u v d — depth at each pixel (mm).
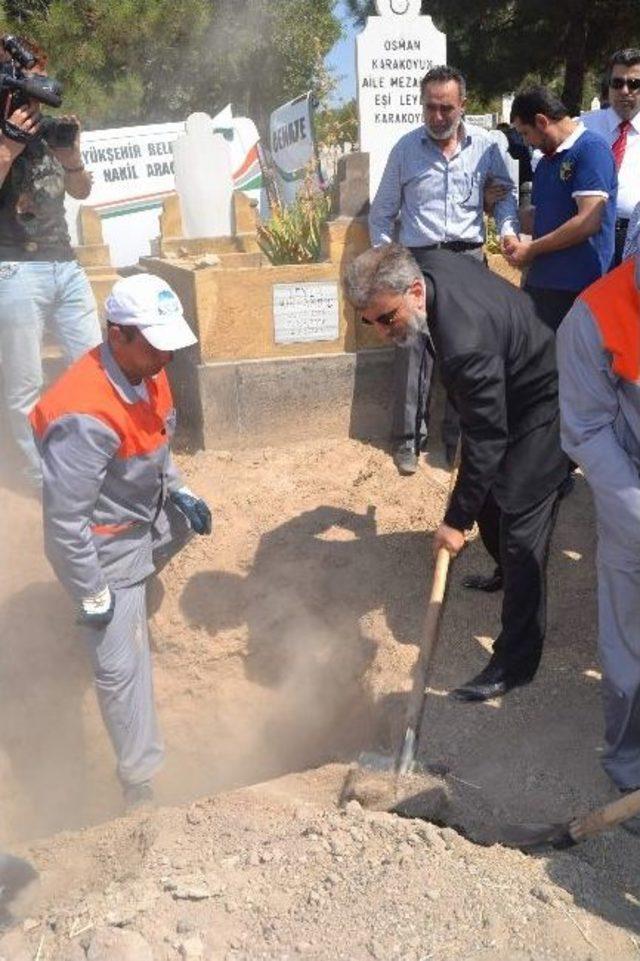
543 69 16625
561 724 3920
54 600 5168
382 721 4188
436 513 5484
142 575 4141
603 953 2740
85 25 14430
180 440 6160
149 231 9500
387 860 3029
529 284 5344
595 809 3447
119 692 4078
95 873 3324
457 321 3518
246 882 2959
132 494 3957
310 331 5980
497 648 4148
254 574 5184
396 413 5828
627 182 5641
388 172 5672
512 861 3094
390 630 4660
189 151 7031
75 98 14250
